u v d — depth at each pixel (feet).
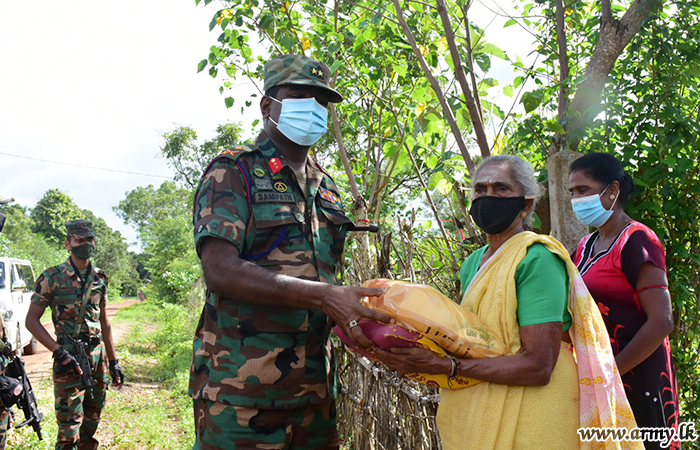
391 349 5.15
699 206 9.52
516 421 5.17
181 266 45.57
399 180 15.84
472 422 5.31
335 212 6.40
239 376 5.43
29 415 10.38
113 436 15.29
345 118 16.14
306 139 5.97
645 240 6.72
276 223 5.53
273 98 6.06
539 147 10.98
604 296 7.00
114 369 13.29
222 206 5.30
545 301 5.16
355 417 11.60
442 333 5.03
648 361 6.60
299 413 5.76
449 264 9.44
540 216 9.91
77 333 12.10
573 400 5.31
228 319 5.59
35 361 28.40
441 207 12.82
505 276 5.37
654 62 10.32
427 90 12.96
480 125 10.08
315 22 14.67
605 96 10.74
